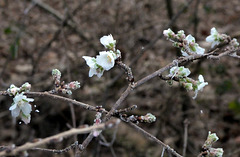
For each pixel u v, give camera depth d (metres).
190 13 6.84
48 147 4.36
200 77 1.95
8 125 4.87
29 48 6.43
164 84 5.27
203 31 6.46
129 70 1.81
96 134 1.32
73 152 4.39
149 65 5.64
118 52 1.84
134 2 6.77
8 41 6.66
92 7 7.05
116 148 4.52
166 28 4.55
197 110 4.58
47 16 7.33
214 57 1.95
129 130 4.64
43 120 4.82
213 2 7.61
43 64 5.98
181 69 1.93
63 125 4.82
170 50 6.02
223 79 5.49
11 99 4.95
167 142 4.54
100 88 5.20
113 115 1.73
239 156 4.47
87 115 4.82
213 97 5.26
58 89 1.85
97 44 5.50
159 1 7.06
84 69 5.08
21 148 1.25
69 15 5.03
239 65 5.93
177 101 5.04
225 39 2.16
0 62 6.07
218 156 1.84
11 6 7.69
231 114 5.03
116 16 5.97
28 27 6.98
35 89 5.14
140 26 6.00
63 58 5.84
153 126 4.86
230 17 7.16
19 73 5.83
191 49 2.03
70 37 6.40
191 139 4.67
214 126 4.89
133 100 5.21
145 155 4.41
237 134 4.81
